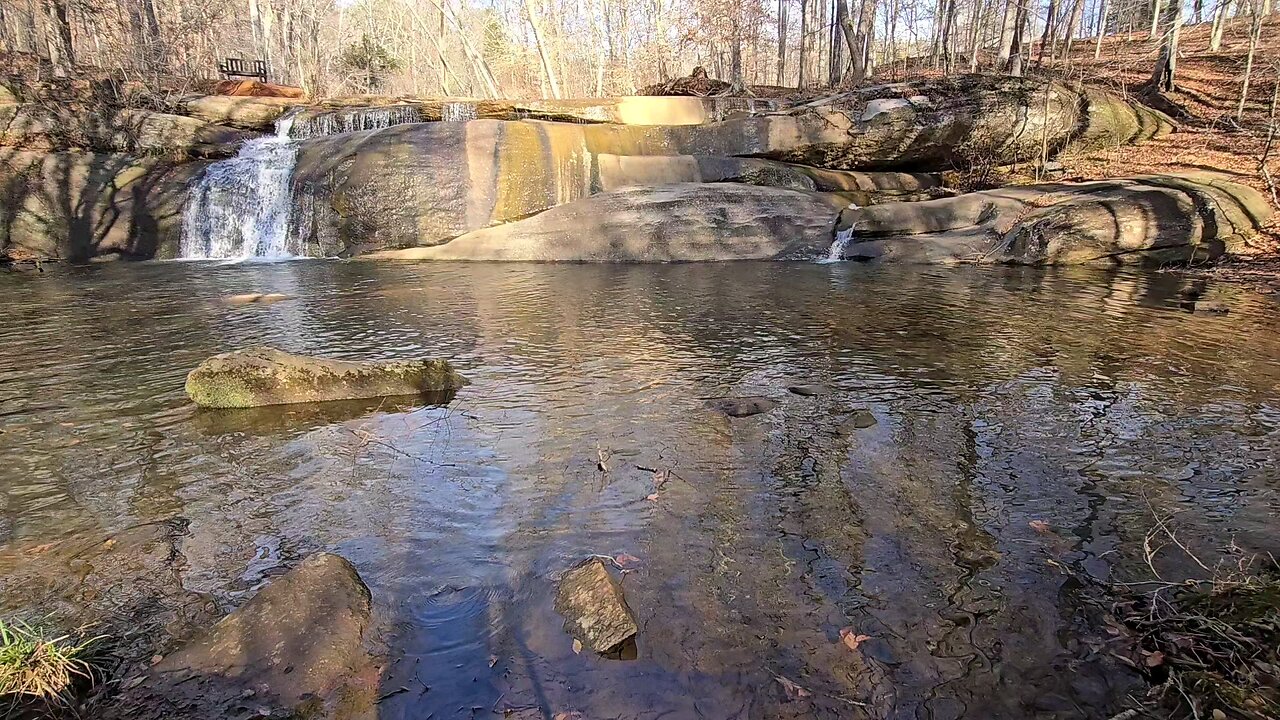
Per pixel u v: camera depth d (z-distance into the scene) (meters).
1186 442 5.39
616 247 15.56
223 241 16.47
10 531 4.11
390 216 16.16
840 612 3.29
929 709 2.69
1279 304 10.55
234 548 3.90
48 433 5.58
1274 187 14.77
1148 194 14.29
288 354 6.43
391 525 4.15
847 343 8.48
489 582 3.56
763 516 4.23
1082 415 5.98
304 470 4.91
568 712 2.69
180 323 9.46
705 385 6.86
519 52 45.41
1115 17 31.55
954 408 6.16
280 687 2.76
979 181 18.59
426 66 54.72
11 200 15.39
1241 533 4.01
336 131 19.16
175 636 3.15
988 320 9.66
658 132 18.03
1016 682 2.82
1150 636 3.04
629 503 4.40
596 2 42.81
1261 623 2.95
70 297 11.20
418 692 2.79
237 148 18.16
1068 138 18.73
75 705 2.69
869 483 4.68
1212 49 25.67
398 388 6.53
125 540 3.99
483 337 8.82
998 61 23.20
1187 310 10.24
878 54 43.69
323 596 3.22
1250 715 2.50
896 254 14.89
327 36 52.50
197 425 5.75
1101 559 3.74
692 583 3.54
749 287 12.25
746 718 2.65
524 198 16.64
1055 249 14.05
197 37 28.62
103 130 17.17
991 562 3.71
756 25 31.64
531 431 5.64
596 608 3.19
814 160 18.58
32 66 19.91
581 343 8.52
